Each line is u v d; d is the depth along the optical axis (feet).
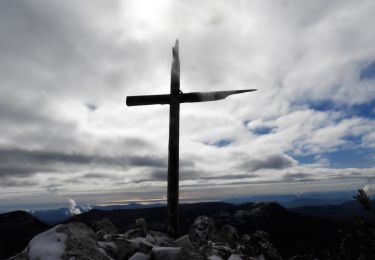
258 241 14.83
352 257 7.45
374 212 7.43
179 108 12.50
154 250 8.15
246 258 11.68
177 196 11.56
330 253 8.14
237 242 14.64
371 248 7.20
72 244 7.10
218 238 14.24
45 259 6.53
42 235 7.35
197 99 12.55
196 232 14.06
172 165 11.86
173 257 7.91
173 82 12.55
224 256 11.19
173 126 12.23
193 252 9.23
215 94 12.51
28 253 6.83
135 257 8.24
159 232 10.99
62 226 7.68
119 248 8.96
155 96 12.80
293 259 9.70
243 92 12.48
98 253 7.48
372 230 7.37
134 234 11.12
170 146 12.05
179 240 9.89
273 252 13.57
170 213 11.37
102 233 11.73
